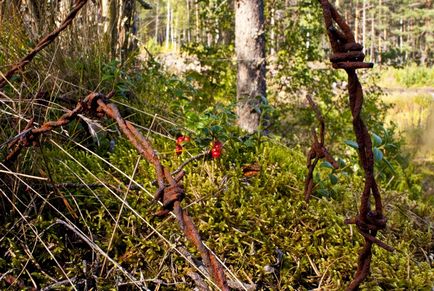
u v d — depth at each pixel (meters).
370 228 0.93
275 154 1.98
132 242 1.33
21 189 1.36
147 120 2.12
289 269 1.34
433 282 1.36
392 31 34.62
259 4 4.14
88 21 2.34
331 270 1.34
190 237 0.77
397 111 10.60
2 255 1.24
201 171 1.67
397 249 1.50
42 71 1.88
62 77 1.95
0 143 1.38
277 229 1.46
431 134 4.09
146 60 2.93
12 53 1.88
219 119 1.91
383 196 1.91
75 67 2.06
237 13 4.16
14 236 1.25
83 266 1.25
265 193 1.64
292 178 1.77
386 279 1.33
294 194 1.69
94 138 1.72
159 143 1.92
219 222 1.45
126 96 2.29
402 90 18.47
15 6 2.04
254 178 1.73
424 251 1.57
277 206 1.53
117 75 2.11
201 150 1.80
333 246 1.44
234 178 1.63
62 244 1.27
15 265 1.20
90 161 1.66
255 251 1.39
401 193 1.99
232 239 1.38
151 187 1.51
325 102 5.17
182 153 1.76
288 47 5.42
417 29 33.97
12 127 1.49
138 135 0.90
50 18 2.12
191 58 5.72
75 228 1.29
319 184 1.75
